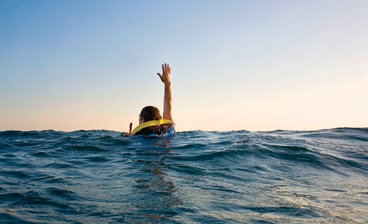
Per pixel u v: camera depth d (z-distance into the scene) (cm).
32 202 374
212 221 325
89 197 392
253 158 655
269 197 414
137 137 865
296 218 342
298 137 973
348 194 448
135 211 345
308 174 566
